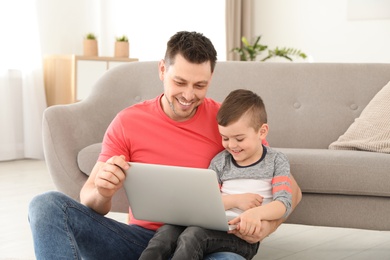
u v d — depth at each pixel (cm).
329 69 263
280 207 146
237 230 141
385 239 253
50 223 133
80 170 224
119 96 259
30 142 460
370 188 196
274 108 258
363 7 540
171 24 559
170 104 155
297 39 584
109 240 146
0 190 343
